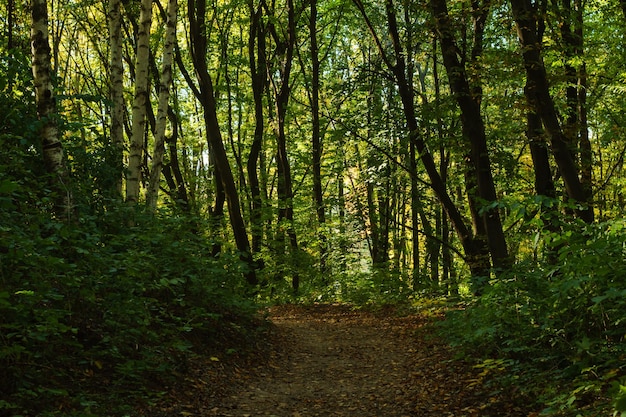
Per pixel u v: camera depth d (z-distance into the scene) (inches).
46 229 260.5
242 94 1021.8
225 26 1009.5
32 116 351.3
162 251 371.6
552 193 463.2
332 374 375.2
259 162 1192.8
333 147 1153.4
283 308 779.4
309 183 1120.2
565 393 211.8
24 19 641.0
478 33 511.2
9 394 203.9
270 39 977.5
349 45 1105.4
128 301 275.9
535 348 258.7
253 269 711.7
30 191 275.1
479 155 457.4
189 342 342.6
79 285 246.8
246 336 417.7
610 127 673.0
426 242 941.2
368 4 726.5
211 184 1038.4
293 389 332.8
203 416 257.6
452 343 323.9
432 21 476.7
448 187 866.8
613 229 219.5
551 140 394.6
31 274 221.6
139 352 283.0
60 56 1053.8
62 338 242.2
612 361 198.2
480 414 240.2
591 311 228.5
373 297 736.3
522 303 272.4
